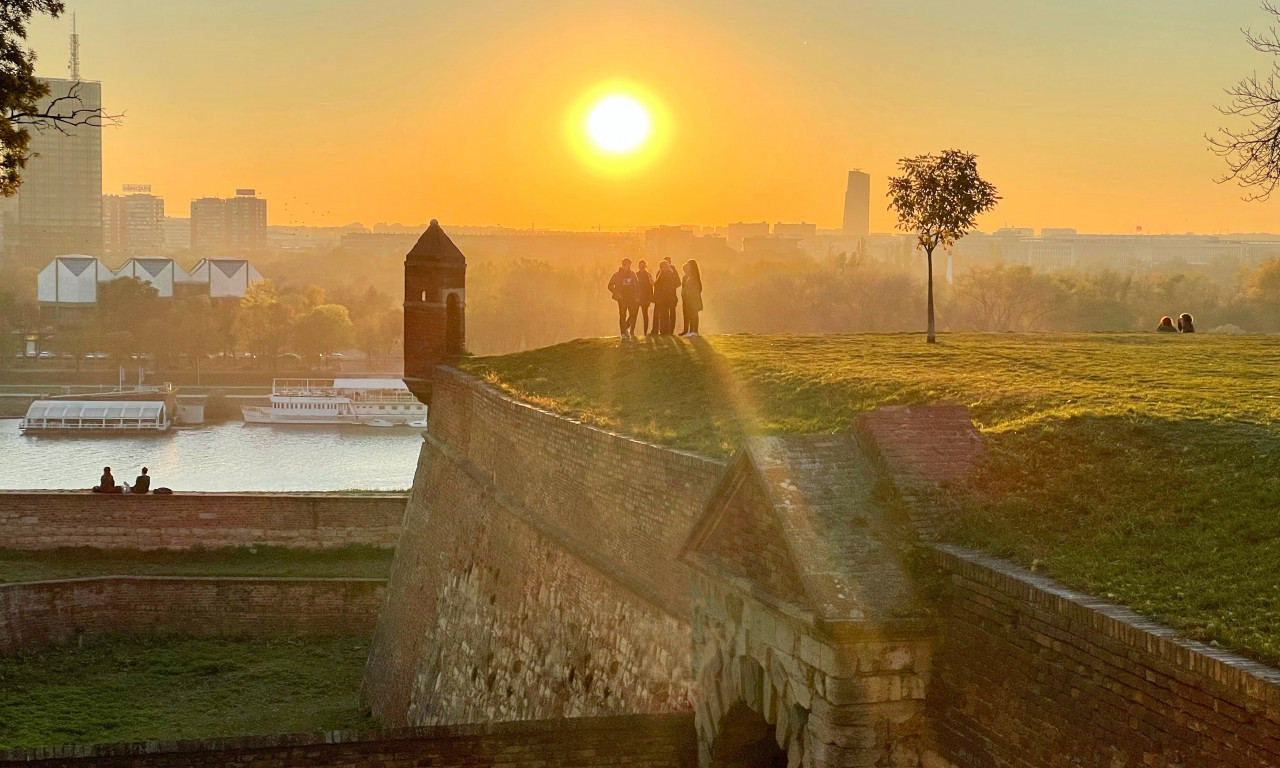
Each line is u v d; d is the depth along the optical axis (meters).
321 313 147.75
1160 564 9.09
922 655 9.80
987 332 30.73
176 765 11.31
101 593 32.81
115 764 11.20
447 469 27.59
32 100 21.77
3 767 10.97
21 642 31.36
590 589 17.12
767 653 10.96
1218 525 9.55
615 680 15.63
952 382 17.19
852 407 16.33
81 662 30.33
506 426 22.36
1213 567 8.87
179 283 170.75
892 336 29.61
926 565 9.99
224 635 33.16
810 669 10.07
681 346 26.47
